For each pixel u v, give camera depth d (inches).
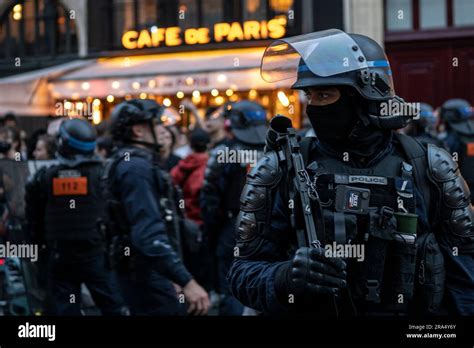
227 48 547.8
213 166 217.6
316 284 82.2
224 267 218.2
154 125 155.9
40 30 613.0
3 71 619.8
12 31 620.1
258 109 222.1
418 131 273.3
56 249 192.9
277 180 90.3
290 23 540.1
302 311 85.6
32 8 615.5
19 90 544.4
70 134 192.9
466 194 90.8
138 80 517.3
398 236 87.1
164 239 147.3
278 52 95.9
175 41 562.6
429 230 90.4
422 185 90.2
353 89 89.2
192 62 526.9
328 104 89.7
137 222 147.5
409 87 522.3
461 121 283.1
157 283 149.3
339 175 89.0
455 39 516.7
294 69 95.4
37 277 199.2
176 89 504.7
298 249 84.4
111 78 527.5
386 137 91.6
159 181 151.2
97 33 593.3
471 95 516.7
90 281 193.3
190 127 443.5
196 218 256.1
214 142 277.6
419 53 522.6
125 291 152.3
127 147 155.7
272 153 91.8
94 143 194.7
